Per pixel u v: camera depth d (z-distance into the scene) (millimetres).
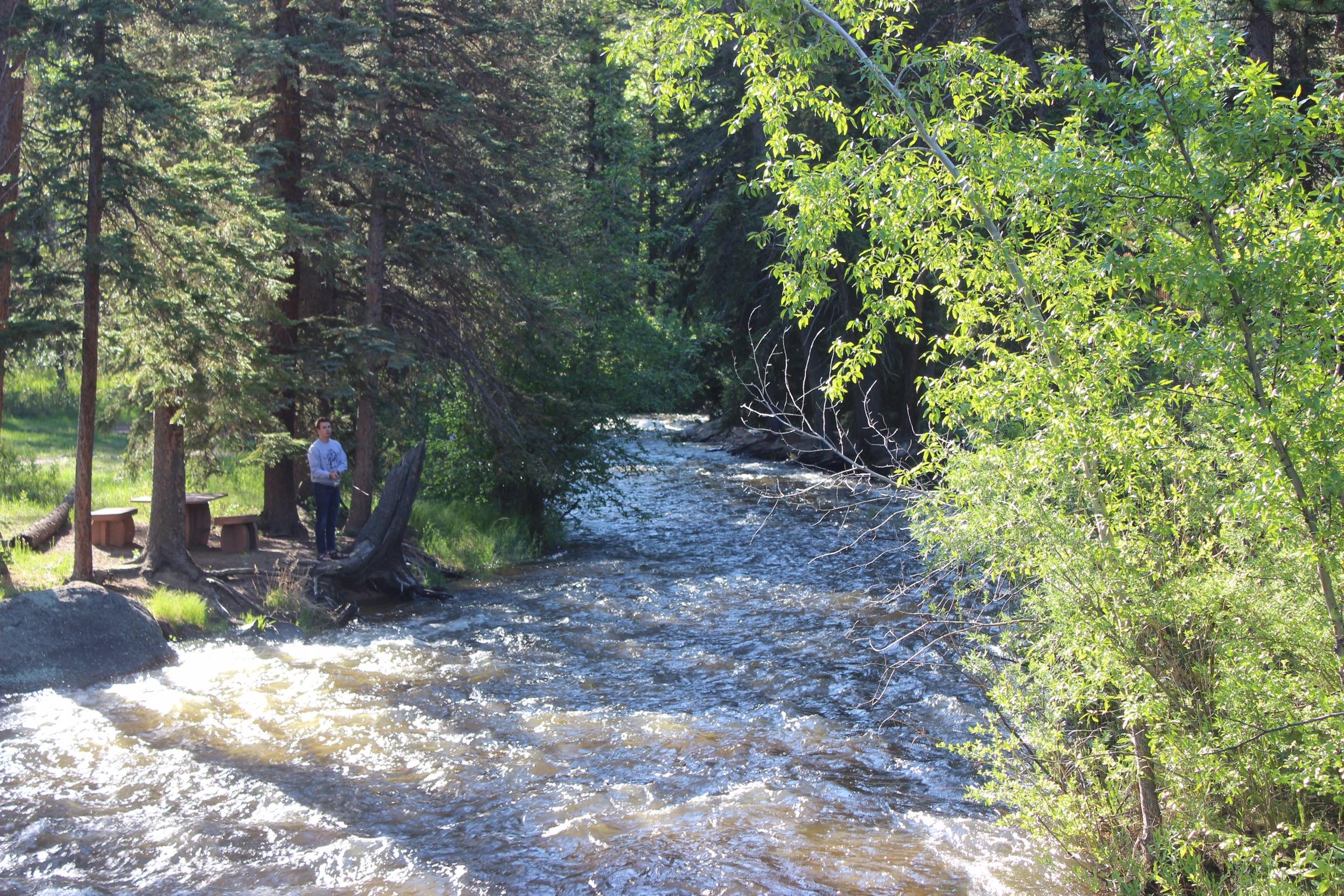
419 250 17156
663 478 30578
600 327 21047
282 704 10180
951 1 22516
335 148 17141
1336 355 5121
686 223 31312
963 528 6266
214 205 12555
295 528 17562
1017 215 6199
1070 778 6668
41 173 11719
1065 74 5934
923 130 6613
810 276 7004
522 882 6637
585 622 14188
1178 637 6027
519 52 18453
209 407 12898
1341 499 5277
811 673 11609
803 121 22906
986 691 6977
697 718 10016
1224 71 5418
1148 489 6355
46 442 23922
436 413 20781
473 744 9188
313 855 6965
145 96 11727
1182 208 5516
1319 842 5684
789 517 23953
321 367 16125
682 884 6633
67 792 7906
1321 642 5680
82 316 12812
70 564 13680
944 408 6598
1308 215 5199
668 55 7945
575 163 27234
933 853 7070
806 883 6605
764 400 7984
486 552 18578
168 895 6371
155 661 11227
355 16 16859
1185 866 5949
